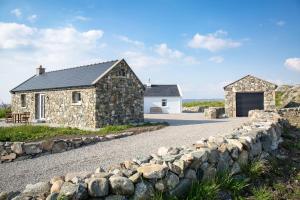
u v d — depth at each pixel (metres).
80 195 4.64
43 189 4.95
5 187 7.71
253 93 32.28
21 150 11.07
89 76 22.02
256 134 9.02
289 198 6.45
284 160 9.19
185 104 63.56
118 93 21.34
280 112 21.12
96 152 11.62
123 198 4.91
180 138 13.75
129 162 6.15
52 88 23.45
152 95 44.62
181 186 5.83
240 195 6.34
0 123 25.39
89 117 20.27
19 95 28.48
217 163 6.89
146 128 17.89
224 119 26.48
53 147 12.00
